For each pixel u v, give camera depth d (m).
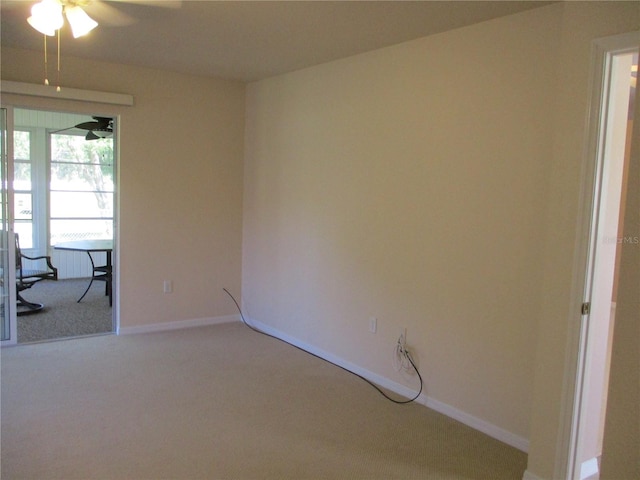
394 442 2.84
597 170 2.19
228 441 2.78
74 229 7.45
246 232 5.21
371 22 3.02
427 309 3.32
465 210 3.05
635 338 1.10
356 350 3.91
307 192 4.35
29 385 3.46
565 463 2.34
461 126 3.06
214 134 4.99
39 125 7.08
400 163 3.47
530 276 2.73
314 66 4.20
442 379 3.24
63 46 3.88
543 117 2.65
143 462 2.54
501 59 2.83
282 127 4.62
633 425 1.12
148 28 3.31
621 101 2.27
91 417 3.01
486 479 2.50
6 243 4.18
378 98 3.62
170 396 3.36
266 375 3.82
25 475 2.39
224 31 3.33
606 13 2.12
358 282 3.87
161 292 4.87
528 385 2.76
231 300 5.29
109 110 4.44
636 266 1.09
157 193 4.75
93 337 4.60
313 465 2.57
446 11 2.78
